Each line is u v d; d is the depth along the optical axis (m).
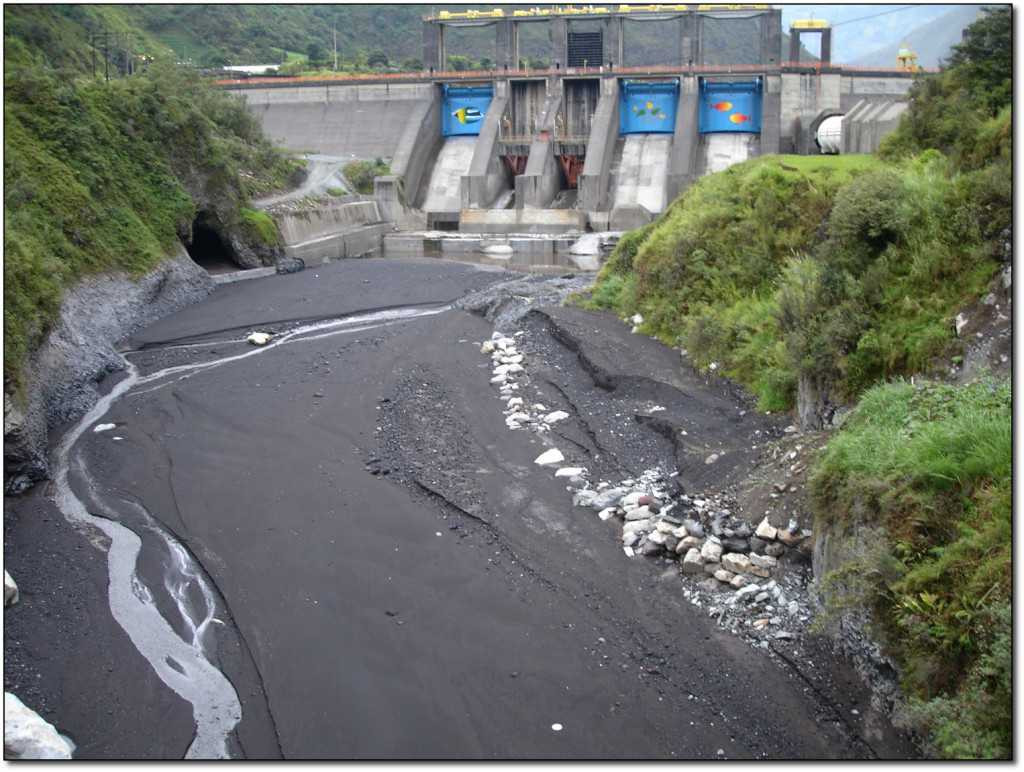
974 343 17.02
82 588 17.97
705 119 76.62
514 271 51.91
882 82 74.50
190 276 44.50
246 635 16.08
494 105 79.00
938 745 11.37
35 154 38.19
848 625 13.76
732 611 15.63
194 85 65.50
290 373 30.33
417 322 37.31
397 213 71.81
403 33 149.38
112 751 13.42
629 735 13.12
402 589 17.17
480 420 25.08
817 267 21.53
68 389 28.25
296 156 73.81
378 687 14.52
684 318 28.77
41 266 28.98
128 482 22.72
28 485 22.69
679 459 20.86
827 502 15.28
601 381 26.80
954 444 13.70
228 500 21.31
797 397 21.41
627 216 66.50
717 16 75.50
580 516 19.45
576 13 77.88
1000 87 26.95
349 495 21.06
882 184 20.88
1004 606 11.12
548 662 14.84
